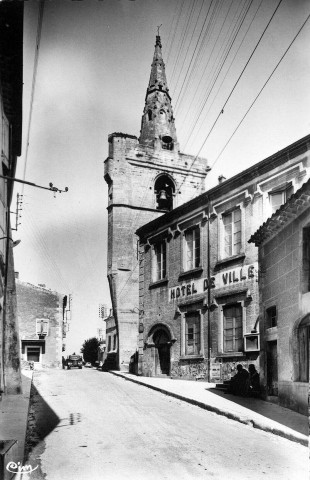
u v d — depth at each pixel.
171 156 40.25
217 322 21.91
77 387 20.45
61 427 10.88
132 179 38.25
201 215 24.11
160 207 38.91
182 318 24.72
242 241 20.91
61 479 7.04
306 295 12.88
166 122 43.19
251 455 8.56
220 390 18.39
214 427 11.23
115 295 35.62
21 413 12.12
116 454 8.48
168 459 8.21
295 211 13.50
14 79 12.62
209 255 23.03
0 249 13.07
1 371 15.09
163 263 27.52
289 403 13.43
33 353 45.34
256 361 19.27
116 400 16.05
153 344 27.22
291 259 14.10
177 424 11.51
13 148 16.95
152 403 15.44
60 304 46.91
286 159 18.88
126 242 36.75
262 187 20.09
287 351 14.00
